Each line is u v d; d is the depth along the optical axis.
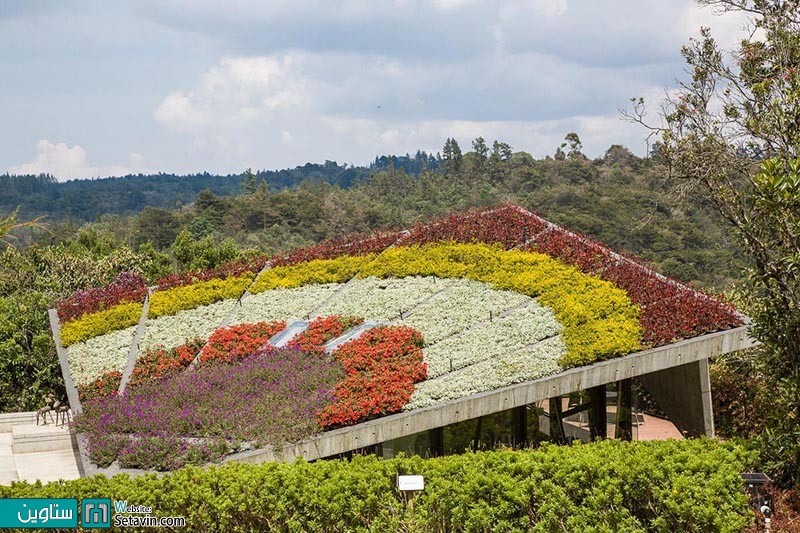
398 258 24.08
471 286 21.62
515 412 18.39
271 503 13.01
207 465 14.91
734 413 20.81
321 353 19.41
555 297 19.80
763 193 12.70
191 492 13.12
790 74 15.10
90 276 34.56
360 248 25.92
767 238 13.32
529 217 25.28
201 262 37.34
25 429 23.05
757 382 20.20
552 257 22.28
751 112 16.27
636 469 12.60
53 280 33.59
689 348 17.20
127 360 21.08
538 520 12.66
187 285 25.20
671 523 12.27
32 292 30.86
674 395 21.06
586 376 16.70
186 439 15.98
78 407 18.98
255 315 22.67
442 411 16.09
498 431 18.25
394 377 17.19
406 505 13.08
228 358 20.06
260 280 24.83
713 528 11.95
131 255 37.56
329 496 12.90
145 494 13.15
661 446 13.64
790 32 18.02
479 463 13.22
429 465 13.39
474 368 17.41
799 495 12.91
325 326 20.72
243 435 15.66
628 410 19.77
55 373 26.38
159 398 17.92
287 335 21.03
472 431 17.98
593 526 12.37
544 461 13.00
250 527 13.15
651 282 19.97
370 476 13.17
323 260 25.56
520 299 20.36
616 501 12.42
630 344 17.00
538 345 17.89
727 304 18.81
